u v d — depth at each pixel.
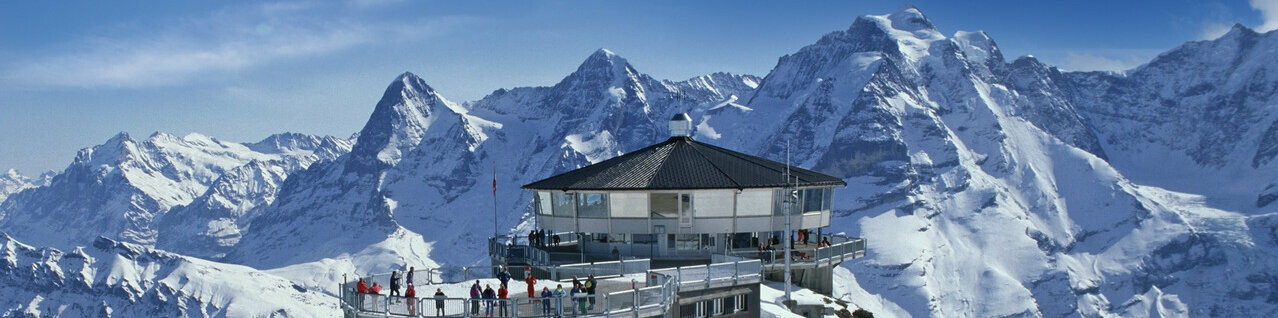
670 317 63.97
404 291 68.62
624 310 54.31
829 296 92.69
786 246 82.38
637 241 90.44
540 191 94.69
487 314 52.81
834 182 96.75
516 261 89.88
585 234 94.44
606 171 92.44
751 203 89.06
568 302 55.72
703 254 89.62
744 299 70.81
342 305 60.19
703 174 89.44
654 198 88.00
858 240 97.94
